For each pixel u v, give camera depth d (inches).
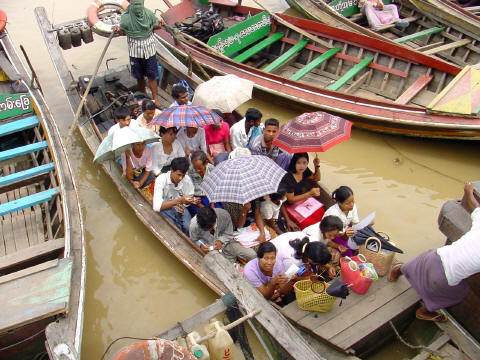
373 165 263.3
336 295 144.1
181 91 221.9
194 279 201.6
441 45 337.4
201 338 126.5
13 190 214.1
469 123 234.7
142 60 268.4
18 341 150.2
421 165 261.1
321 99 270.8
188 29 328.5
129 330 185.9
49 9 413.1
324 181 253.0
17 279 150.3
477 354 145.3
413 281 152.6
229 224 180.4
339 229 158.6
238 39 327.0
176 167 182.7
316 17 352.5
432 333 160.4
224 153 218.4
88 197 244.7
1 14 285.3
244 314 138.6
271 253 149.3
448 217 160.9
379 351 169.5
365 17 382.6
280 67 331.9
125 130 192.4
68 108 306.8
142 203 210.7
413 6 366.3
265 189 167.3
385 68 304.2
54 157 208.8
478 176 253.3
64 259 157.8
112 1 296.8
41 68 344.2
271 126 194.5
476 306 153.6
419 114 248.1
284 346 125.3
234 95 223.5
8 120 233.0
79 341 139.9
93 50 366.6
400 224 227.1
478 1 392.8
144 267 209.8
